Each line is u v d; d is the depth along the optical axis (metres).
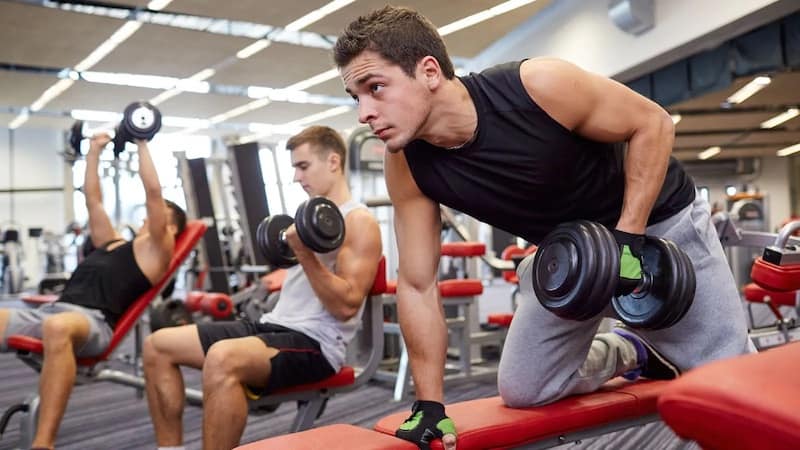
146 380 1.75
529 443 1.22
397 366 3.99
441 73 1.08
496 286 9.40
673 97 5.54
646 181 1.15
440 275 4.86
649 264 1.15
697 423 0.46
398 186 1.28
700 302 1.32
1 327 2.23
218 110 10.60
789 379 0.45
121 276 2.37
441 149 1.18
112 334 2.33
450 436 1.09
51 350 2.06
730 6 4.37
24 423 2.07
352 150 4.61
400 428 1.13
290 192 8.48
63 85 8.95
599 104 1.12
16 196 12.41
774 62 4.68
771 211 13.99
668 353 1.39
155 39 7.09
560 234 1.06
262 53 7.66
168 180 9.35
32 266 12.41
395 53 1.03
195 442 2.53
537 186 1.19
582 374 1.33
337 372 1.83
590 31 5.78
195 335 1.73
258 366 1.64
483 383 3.55
